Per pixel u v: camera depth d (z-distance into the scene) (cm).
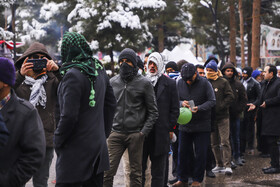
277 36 3159
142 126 613
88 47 453
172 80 666
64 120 416
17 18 3934
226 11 3884
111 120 485
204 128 770
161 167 650
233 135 988
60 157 434
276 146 908
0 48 2342
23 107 338
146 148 658
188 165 798
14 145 331
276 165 905
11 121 329
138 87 604
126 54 605
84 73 430
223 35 4497
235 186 791
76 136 429
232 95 887
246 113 1095
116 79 618
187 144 789
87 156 430
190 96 786
